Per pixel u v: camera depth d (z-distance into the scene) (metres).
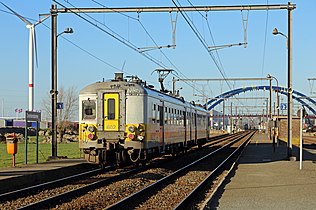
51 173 20.69
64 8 26.92
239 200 14.68
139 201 15.30
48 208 13.71
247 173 22.98
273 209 13.08
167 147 29.02
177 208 13.04
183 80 55.84
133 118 22.88
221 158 35.62
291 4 29.55
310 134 106.81
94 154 23.12
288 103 30.92
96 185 18.27
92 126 23.03
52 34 27.17
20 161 27.72
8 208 13.48
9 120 96.69
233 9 26.36
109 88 23.08
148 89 24.69
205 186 19.08
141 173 23.38
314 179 20.34
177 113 32.22
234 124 155.75
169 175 21.86
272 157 34.34
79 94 23.42
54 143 27.25
